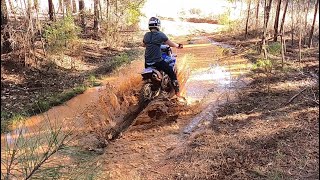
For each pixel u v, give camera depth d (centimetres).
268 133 344
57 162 170
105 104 387
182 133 364
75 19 945
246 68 581
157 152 328
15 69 549
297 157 299
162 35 386
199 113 411
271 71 546
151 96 385
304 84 478
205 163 300
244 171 285
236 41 823
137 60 655
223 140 337
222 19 1048
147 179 283
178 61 496
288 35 801
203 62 642
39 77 552
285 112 390
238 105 422
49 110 421
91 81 536
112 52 751
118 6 879
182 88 454
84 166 186
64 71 595
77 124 352
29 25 597
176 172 291
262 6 930
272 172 278
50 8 777
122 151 329
